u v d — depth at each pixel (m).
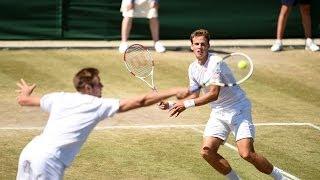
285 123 20.78
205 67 14.70
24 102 12.52
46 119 20.73
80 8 31.11
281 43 30.61
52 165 11.99
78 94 12.31
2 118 20.67
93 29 31.33
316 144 18.86
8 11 30.80
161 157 17.52
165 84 24.80
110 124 20.25
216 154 15.16
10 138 18.78
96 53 29.25
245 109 15.11
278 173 15.01
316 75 26.83
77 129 12.05
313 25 32.12
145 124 20.36
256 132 19.81
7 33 31.00
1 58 28.02
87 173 16.30
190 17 31.75
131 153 17.77
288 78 26.27
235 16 31.98
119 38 31.48
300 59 29.30
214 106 15.17
